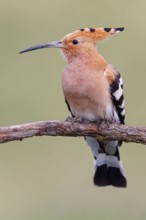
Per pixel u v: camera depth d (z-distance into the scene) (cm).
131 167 1451
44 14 1603
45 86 1520
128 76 1541
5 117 1486
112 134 1080
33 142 1454
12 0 1602
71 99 1125
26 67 1540
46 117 1494
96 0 1639
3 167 1431
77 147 1452
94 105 1116
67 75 1124
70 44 1136
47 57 1543
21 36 1579
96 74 1116
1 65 1547
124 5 1645
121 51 1570
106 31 1151
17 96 1511
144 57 1565
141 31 1614
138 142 1080
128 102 1516
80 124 1074
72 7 1623
